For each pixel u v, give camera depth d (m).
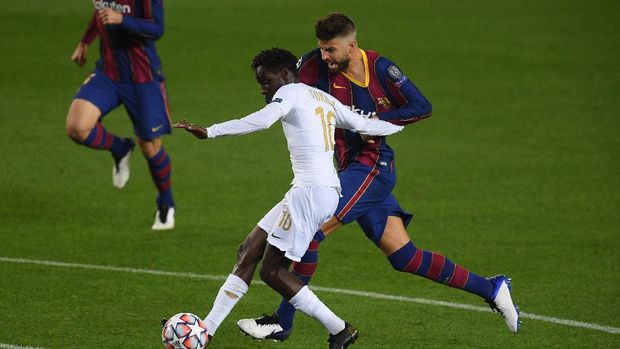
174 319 21.34
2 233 33.81
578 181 42.19
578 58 69.69
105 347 22.97
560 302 27.22
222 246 32.81
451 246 33.09
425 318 25.80
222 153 47.19
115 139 34.56
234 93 60.59
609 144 48.88
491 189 40.94
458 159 46.12
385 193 24.33
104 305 26.33
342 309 26.47
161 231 34.59
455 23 81.06
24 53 69.56
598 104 57.66
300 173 22.09
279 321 23.11
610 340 24.12
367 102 24.48
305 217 21.86
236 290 22.08
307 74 24.67
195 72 66.19
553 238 34.03
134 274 29.44
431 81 64.44
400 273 30.05
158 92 34.25
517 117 54.84
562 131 51.66
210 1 89.56
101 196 39.50
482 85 63.03
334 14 23.64
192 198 39.38
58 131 50.53
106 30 33.41
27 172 42.91
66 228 34.69
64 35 75.12
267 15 83.56
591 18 81.50
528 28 78.88
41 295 27.08
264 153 47.28
